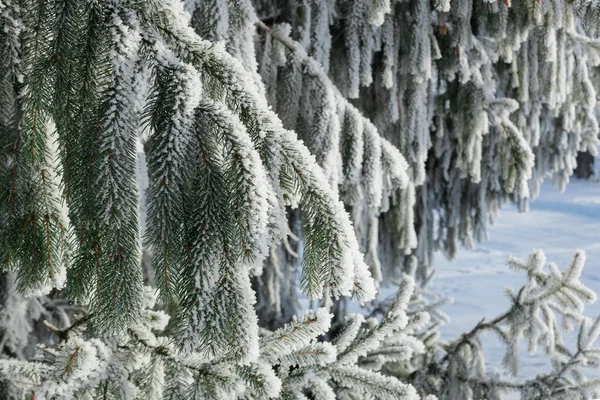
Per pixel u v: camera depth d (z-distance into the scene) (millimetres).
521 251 13562
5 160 1861
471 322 8867
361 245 4648
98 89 1738
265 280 5176
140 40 1764
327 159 2914
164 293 1722
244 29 2443
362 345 2279
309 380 2168
